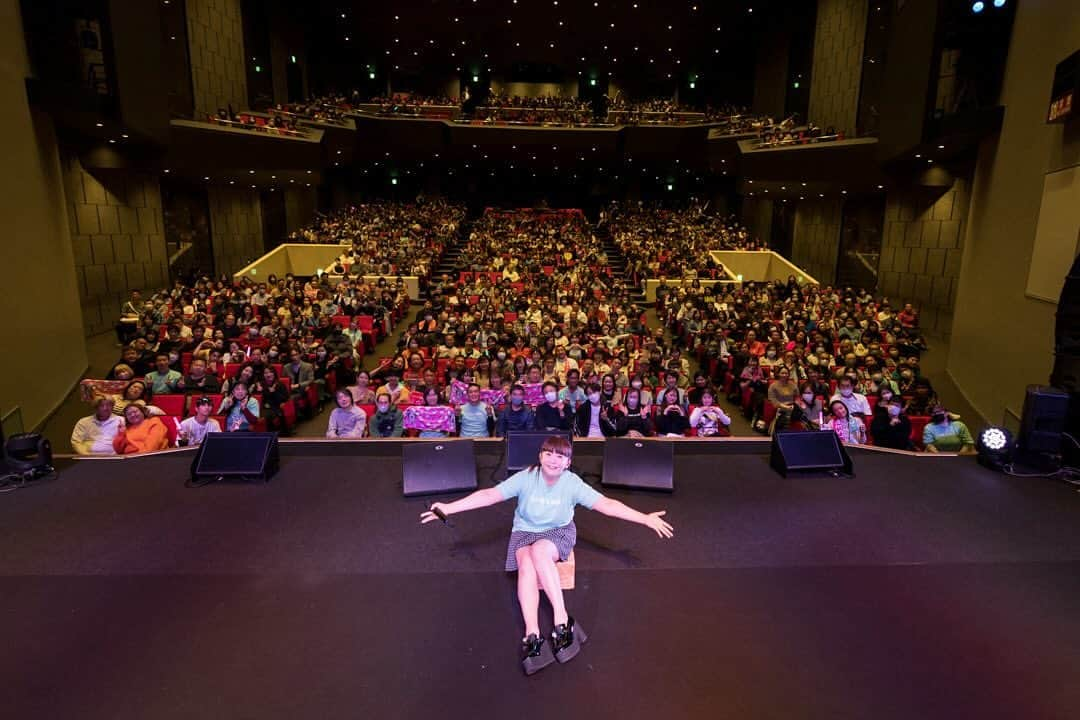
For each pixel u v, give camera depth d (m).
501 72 34.62
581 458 5.43
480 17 27.20
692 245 24.67
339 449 5.57
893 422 6.66
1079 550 3.86
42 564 3.63
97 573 3.54
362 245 23.08
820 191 21.16
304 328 12.64
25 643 2.94
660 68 32.72
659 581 3.50
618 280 22.16
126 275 16.16
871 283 19.77
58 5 10.57
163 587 3.41
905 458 5.46
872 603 3.31
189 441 6.28
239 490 4.71
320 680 2.72
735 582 3.49
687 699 2.63
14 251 8.90
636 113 28.72
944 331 15.79
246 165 18.05
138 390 6.68
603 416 6.73
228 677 2.73
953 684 2.72
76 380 10.98
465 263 23.17
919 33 11.88
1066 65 7.38
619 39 29.09
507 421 6.40
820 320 14.16
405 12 26.84
